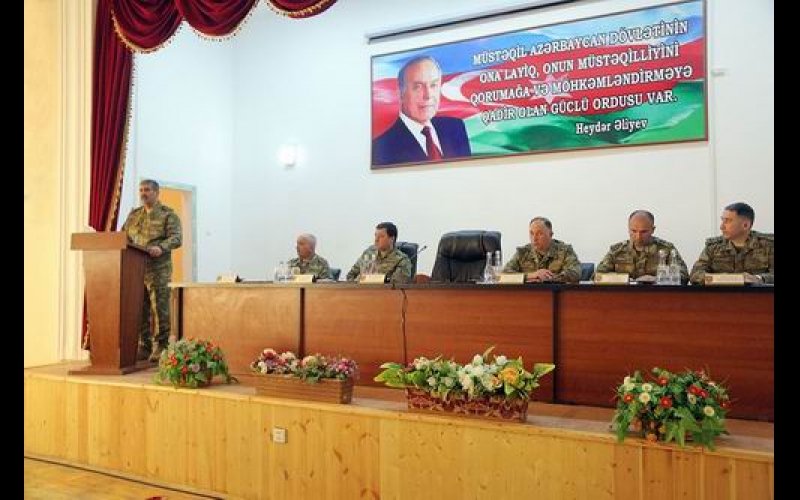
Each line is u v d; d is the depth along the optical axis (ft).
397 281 10.16
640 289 8.08
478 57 17.65
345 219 19.71
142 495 9.28
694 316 7.90
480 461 7.36
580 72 16.34
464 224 17.85
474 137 17.71
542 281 9.54
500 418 7.43
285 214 20.80
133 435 10.00
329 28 20.04
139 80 18.07
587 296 8.46
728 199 14.87
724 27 14.90
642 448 6.57
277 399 8.76
